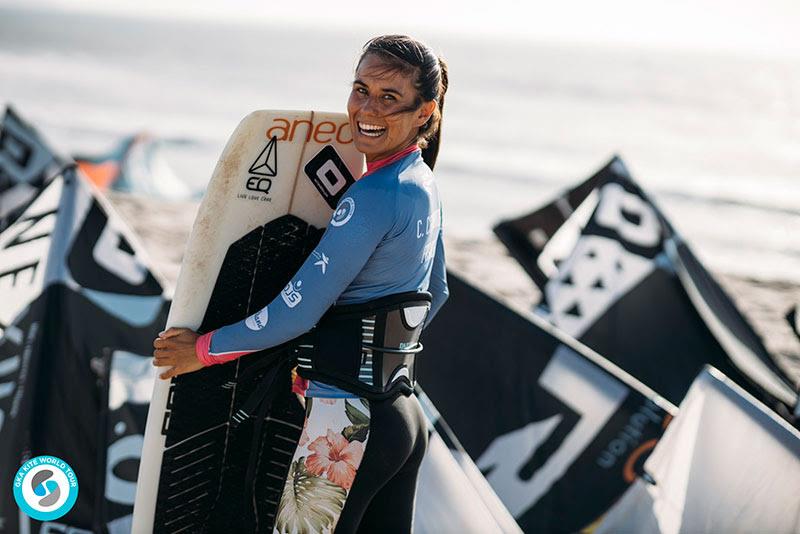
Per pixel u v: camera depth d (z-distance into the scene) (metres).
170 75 51.44
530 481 4.53
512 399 4.71
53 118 30.59
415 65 2.43
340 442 2.52
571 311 5.55
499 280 12.51
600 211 5.79
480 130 36.41
